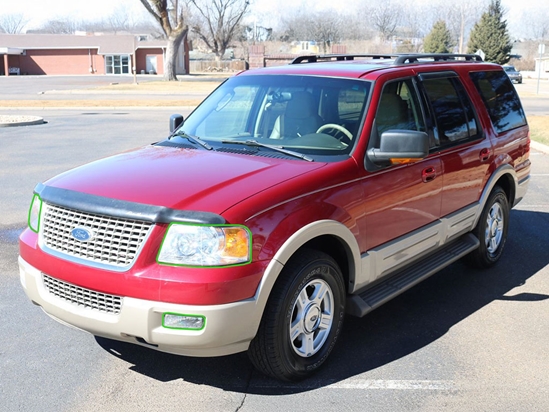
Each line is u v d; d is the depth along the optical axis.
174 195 3.70
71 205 3.80
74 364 4.31
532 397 3.91
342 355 4.48
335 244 4.31
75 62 71.75
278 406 3.79
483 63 6.37
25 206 8.84
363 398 3.89
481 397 3.91
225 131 4.92
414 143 4.25
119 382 4.07
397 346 4.63
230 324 3.53
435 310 5.34
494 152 5.98
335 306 4.22
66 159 12.69
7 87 43.41
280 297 3.75
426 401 3.86
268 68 5.48
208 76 62.44
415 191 4.83
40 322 5.00
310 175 4.02
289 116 4.75
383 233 4.56
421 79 5.20
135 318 3.54
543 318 5.17
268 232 3.65
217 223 3.51
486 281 6.05
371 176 4.39
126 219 3.63
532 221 8.23
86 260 3.72
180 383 4.07
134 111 24.53
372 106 4.58
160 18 49.03
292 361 3.93
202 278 3.47
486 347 4.62
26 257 4.07
